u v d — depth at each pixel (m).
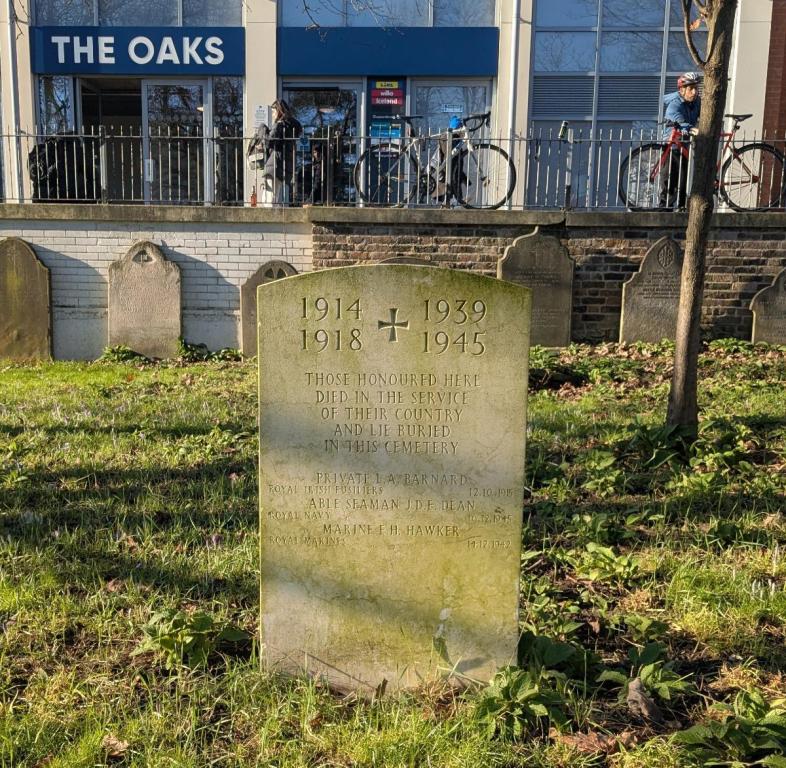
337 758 2.85
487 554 3.24
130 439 6.52
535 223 11.58
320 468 3.20
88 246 11.68
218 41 15.09
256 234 11.74
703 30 15.12
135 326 11.62
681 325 6.10
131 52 15.12
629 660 3.44
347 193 14.37
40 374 10.16
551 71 15.28
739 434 6.28
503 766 2.81
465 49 15.08
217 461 5.96
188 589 3.96
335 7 15.08
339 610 3.28
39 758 2.79
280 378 3.15
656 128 15.25
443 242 11.67
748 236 11.68
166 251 11.72
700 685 3.29
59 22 15.20
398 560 3.25
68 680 3.21
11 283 11.44
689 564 4.24
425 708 3.12
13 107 15.00
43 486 5.37
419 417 3.17
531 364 9.46
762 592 3.90
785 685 3.27
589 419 7.26
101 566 4.20
